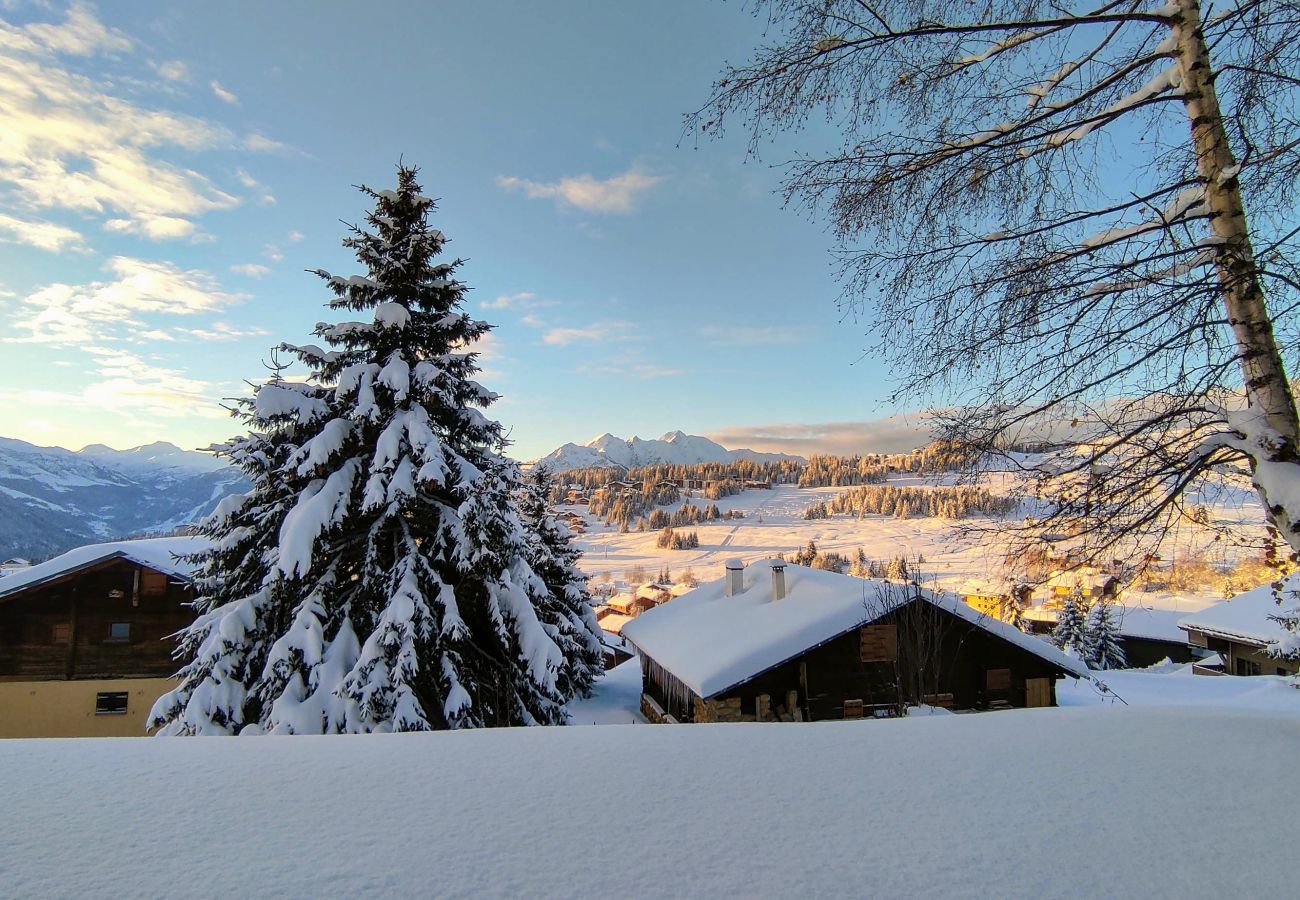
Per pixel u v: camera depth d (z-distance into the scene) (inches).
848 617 581.6
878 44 191.0
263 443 478.6
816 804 122.9
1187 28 177.9
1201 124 178.1
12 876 87.9
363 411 433.1
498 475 506.6
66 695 721.0
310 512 399.2
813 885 92.3
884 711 586.9
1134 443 182.9
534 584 521.0
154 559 741.9
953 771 143.2
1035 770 144.3
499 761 146.2
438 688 443.2
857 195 204.8
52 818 109.0
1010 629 585.9
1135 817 119.3
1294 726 181.0
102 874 89.4
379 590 430.0
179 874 90.2
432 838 104.2
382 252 502.0
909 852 104.0
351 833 105.6
